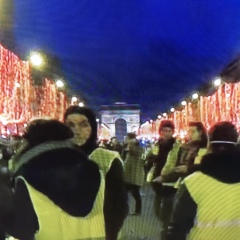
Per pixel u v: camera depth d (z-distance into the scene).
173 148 5.37
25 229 2.31
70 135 2.46
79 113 3.02
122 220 2.75
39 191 2.30
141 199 5.27
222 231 2.62
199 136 4.76
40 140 2.38
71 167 2.34
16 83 15.12
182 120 10.54
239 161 2.65
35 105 14.45
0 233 2.41
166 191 4.84
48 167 2.30
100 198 2.41
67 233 2.30
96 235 2.36
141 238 4.21
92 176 2.39
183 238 2.70
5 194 2.38
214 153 2.65
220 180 2.62
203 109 12.75
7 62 15.09
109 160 2.81
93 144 3.04
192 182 2.67
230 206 2.61
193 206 2.66
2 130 12.71
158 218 4.86
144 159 5.95
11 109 14.39
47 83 13.57
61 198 2.30
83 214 2.33
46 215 2.29
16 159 2.50
